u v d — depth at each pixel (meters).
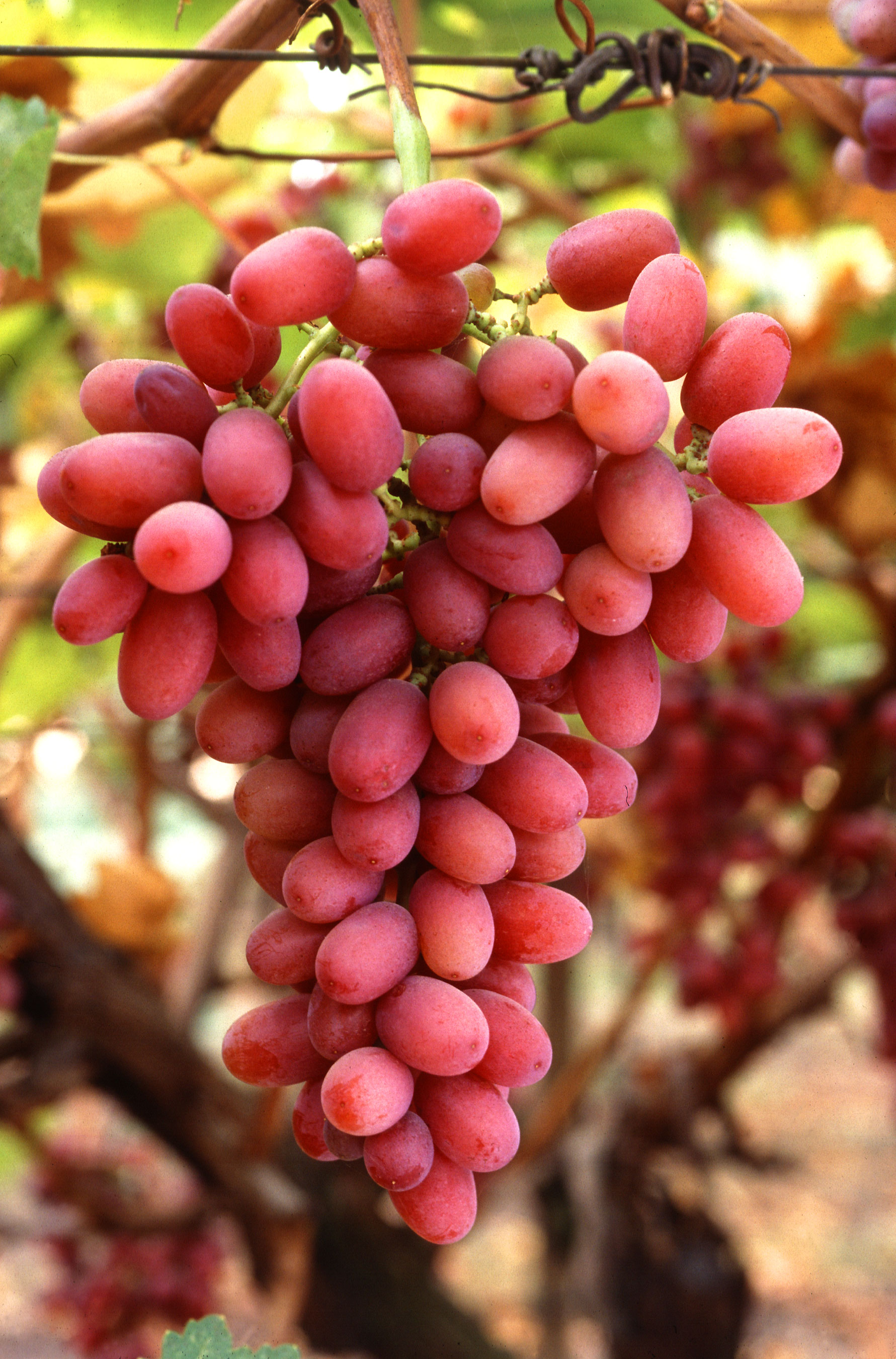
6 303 1.09
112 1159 1.54
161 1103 1.24
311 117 1.32
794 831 1.71
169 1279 1.35
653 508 0.49
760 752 1.21
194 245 1.10
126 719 1.61
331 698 0.52
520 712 0.54
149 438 0.49
